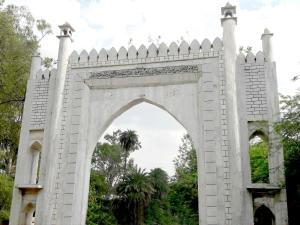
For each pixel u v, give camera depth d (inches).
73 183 596.1
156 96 617.9
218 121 577.9
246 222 516.7
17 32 865.5
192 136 583.5
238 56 604.1
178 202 1760.6
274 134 546.9
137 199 1770.4
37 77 674.8
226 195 539.5
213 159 561.3
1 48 783.7
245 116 569.0
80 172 601.9
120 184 1840.6
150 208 1980.8
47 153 611.5
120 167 2404.0
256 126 566.3
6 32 789.2
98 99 641.6
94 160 2361.0
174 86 617.0
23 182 612.7
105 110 632.4
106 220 1750.7
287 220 508.7
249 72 591.5
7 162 934.4
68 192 593.3
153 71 627.2
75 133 624.4
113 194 2166.6
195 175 1209.4
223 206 534.9
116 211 1801.2
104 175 2199.8
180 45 631.8
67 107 642.2
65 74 659.4
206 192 547.8
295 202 543.8
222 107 583.2
